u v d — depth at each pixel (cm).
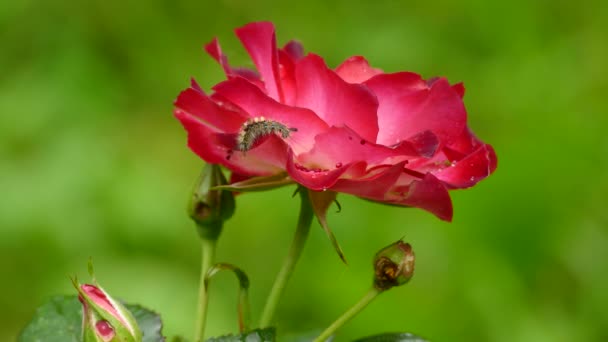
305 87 74
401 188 74
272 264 103
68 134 105
